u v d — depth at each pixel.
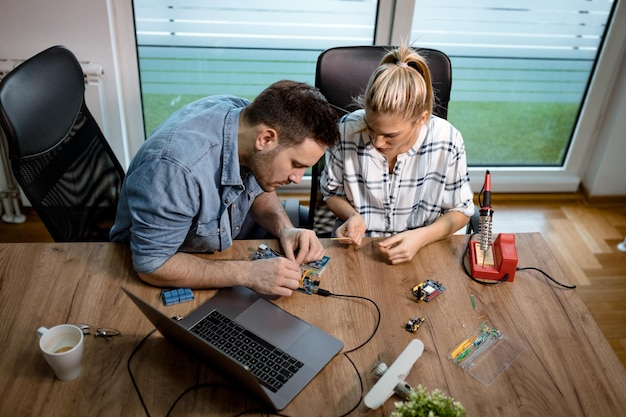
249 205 1.50
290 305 1.26
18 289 1.26
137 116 2.51
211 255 1.39
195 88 2.59
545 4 2.51
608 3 2.51
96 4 2.10
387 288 1.33
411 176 1.61
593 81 2.63
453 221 1.54
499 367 1.14
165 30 2.39
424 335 1.21
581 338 1.22
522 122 2.87
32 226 2.53
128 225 1.38
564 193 2.96
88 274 1.31
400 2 2.32
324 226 1.85
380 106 1.33
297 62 2.57
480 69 2.68
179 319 1.21
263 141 1.21
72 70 1.53
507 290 1.34
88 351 1.13
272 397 1.05
